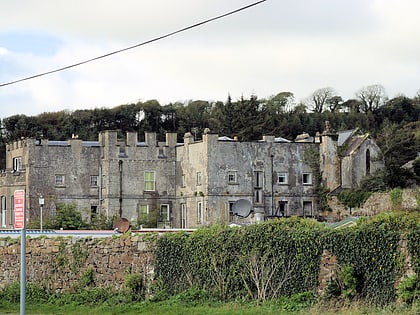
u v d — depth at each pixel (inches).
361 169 4197.8
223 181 4057.6
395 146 5002.5
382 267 1370.6
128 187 4224.9
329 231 1441.9
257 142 4141.2
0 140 6097.4
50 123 6309.1
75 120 6382.9
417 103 7057.1
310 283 1449.3
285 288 1476.4
